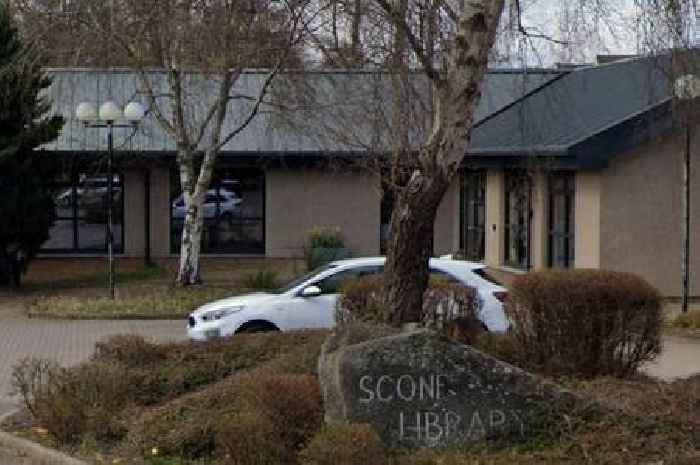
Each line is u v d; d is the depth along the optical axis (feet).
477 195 124.16
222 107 94.53
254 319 63.72
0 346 71.87
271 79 90.22
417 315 42.83
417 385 35.60
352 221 132.77
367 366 35.42
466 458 34.32
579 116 97.66
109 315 85.66
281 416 35.09
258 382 36.99
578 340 45.47
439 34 48.75
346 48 65.36
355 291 50.83
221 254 134.72
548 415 36.11
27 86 93.56
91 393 43.42
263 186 134.10
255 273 106.93
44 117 116.88
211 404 39.96
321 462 31.86
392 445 35.27
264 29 84.23
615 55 52.42
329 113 106.01
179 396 45.37
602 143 89.97
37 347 71.41
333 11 66.59
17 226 103.30
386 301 42.98
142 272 118.42
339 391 35.45
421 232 42.39
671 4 42.91
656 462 33.76
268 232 133.18
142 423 39.91
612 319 45.16
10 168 102.58
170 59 89.61
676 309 86.53
